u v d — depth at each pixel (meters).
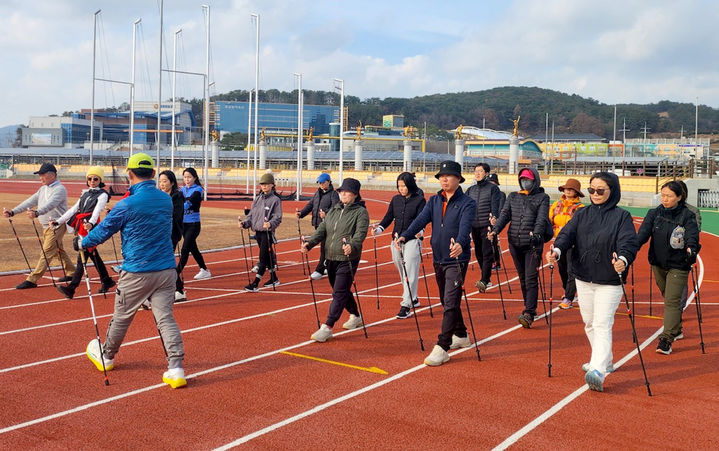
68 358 6.91
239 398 5.71
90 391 5.86
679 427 5.12
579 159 75.19
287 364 6.76
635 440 4.86
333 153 93.81
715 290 11.79
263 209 11.02
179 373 6.00
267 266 11.77
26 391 5.86
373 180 69.06
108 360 6.45
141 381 6.16
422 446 4.72
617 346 7.66
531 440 4.84
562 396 5.83
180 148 125.12
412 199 9.27
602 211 6.10
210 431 4.97
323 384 6.11
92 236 5.94
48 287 11.01
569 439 4.87
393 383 6.15
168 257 6.21
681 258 7.23
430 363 6.70
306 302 10.11
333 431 4.98
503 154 115.44
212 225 23.03
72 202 35.81
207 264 14.30
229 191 55.81
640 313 9.58
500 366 6.75
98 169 10.18
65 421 5.15
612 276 6.01
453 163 6.91
